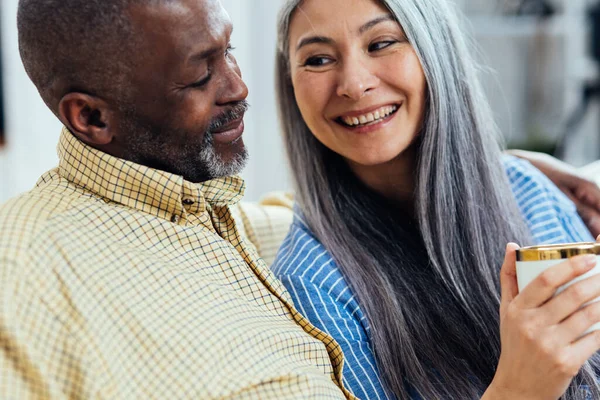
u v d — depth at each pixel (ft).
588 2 11.79
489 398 2.94
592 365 3.82
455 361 3.82
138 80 2.98
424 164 4.11
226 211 3.38
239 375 2.89
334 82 3.92
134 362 2.74
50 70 3.03
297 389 3.01
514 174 4.58
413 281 4.06
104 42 2.93
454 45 4.22
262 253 4.51
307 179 4.31
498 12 12.20
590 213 4.67
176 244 3.12
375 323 3.79
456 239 4.14
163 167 3.18
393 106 3.98
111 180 3.08
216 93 3.13
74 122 3.05
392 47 3.88
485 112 4.43
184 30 2.96
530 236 4.29
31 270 2.64
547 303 2.73
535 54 12.05
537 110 12.09
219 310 3.01
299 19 3.97
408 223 4.35
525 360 2.77
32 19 2.99
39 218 2.82
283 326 3.27
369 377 3.66
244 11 8.77
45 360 2.54
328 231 4.11
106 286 2.79
